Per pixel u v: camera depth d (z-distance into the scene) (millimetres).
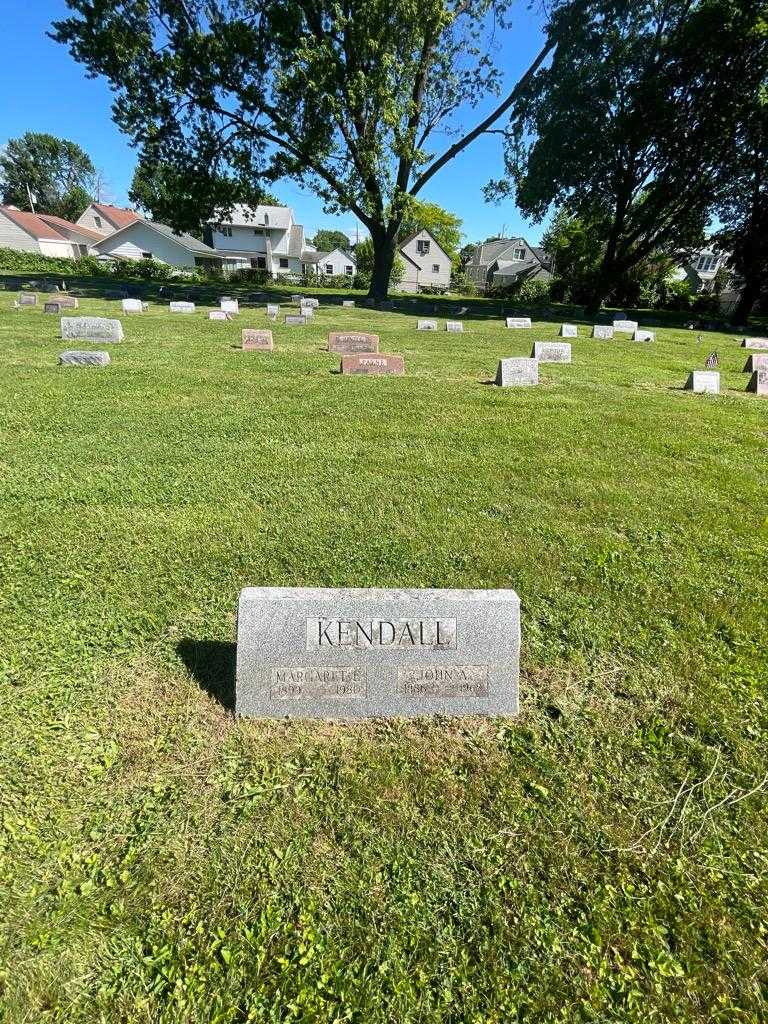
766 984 1748
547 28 26266
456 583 3752
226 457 6012
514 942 1822
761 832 2207
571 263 54250
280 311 24062
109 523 4387
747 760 2516
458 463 6121
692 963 1790
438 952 1781
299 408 8102
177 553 3979
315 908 1884
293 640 2541
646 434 7684
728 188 29656
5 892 1869
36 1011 1603
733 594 3814
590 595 3730
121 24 23438
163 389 8797
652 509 5184
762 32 22453
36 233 56750
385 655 2598
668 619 3512
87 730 2494
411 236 66500
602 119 27547
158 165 28094
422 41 25641
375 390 9516
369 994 1667
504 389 10188
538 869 2047
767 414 9305
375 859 2049
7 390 8234
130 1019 1594
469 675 2662
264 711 2609
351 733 2576
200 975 1693
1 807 2141
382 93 24203
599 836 2168
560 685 2928
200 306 24656
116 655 2945
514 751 2523
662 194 28328
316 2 24453
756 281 30828
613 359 15398
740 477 6141
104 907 1849
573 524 4797
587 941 1837
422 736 2582
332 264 72000
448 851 2088
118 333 13367
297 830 2131
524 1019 1637
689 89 25750
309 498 5039
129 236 56094
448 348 15570
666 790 2369
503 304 42250
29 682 2730
